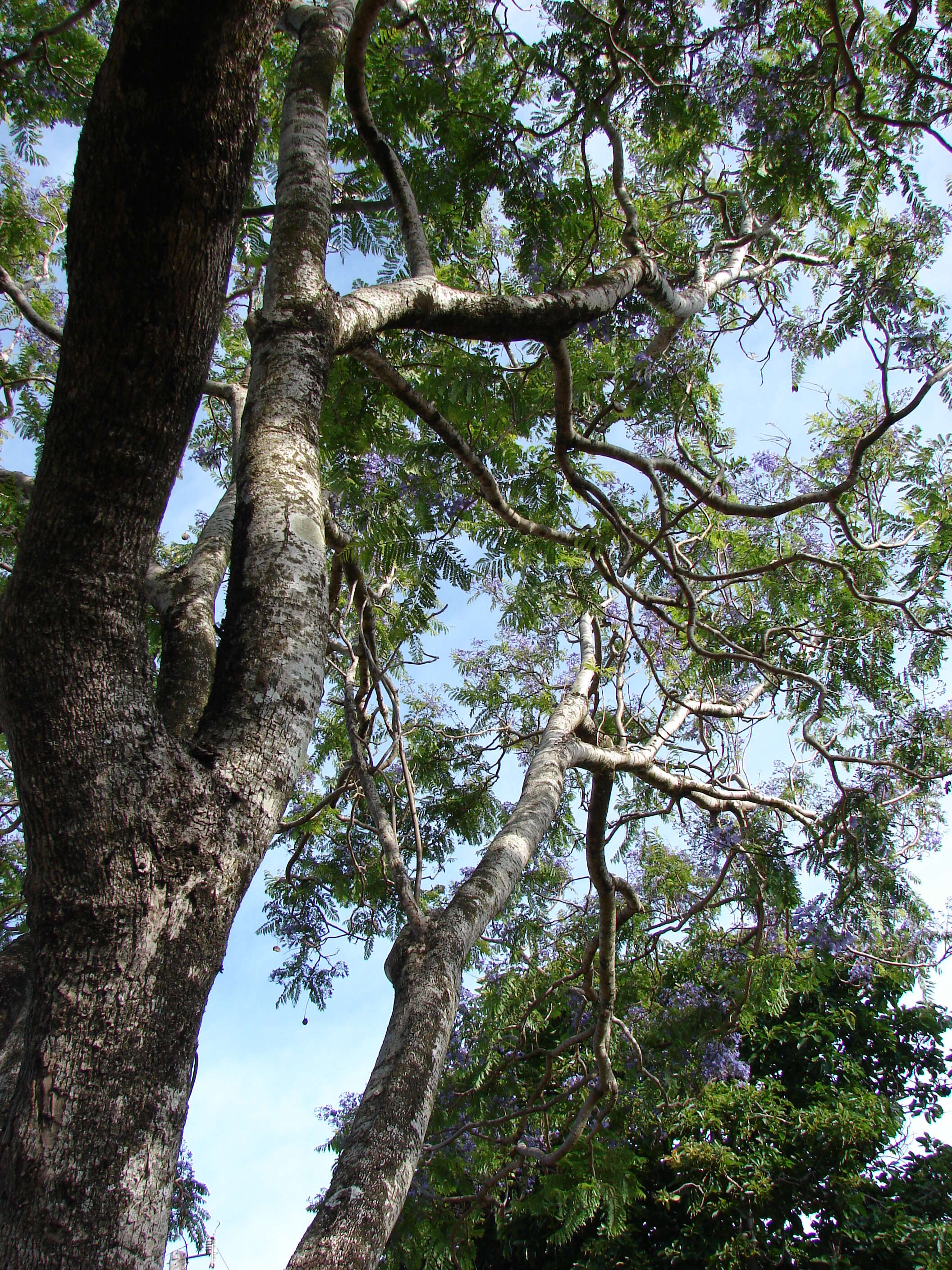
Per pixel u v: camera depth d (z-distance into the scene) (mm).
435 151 4777
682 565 7129
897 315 5324
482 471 4715
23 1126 1504
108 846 1707
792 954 7859
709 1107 10773
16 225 8016
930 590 7652
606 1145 7254
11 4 6121
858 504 7953
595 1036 6203
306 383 2697
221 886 1797
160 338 1859
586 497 4938
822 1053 12477
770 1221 11125
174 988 1673
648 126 5012
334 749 8680
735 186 7180
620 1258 11133
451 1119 7062
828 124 5328
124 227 1813
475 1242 10945
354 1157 2752
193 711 3547
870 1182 11344
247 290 6848
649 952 8180
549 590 6414
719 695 9062
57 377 1924
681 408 6344
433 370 5211
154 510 1937
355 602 6488
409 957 3744
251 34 1849
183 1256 7820
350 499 5199
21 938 3459
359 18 3510
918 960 10117
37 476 1937
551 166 4715
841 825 7812
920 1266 9984
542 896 8828
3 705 1854
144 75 1768
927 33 4711
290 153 3367
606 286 4402
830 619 7730
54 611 1829
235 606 2221
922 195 5211
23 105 6273
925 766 8109
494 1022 7246
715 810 7312
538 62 4660
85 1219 1444
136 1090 1567
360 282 6113
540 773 5703
